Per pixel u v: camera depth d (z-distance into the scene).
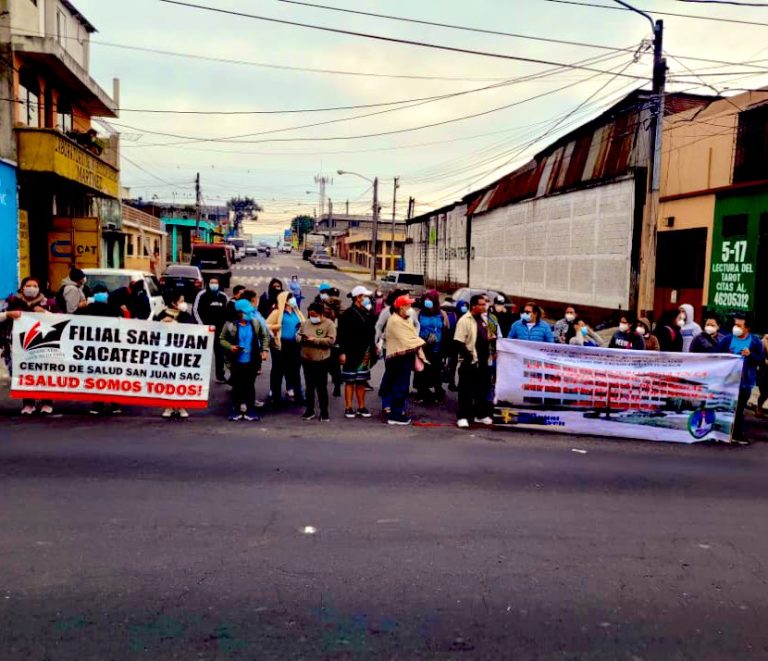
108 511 5.46
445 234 44.78
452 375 11.67
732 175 17.50
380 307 13.98
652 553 5.07
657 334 11.98
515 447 8.21
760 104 16.47
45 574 4.34
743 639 3.89
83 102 25.23
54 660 3.42
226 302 12.03
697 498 6.45
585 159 24.69
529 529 5.44
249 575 4.43
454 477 6.77
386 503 5.91
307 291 40.47
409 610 4.06
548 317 27.34
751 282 16.81
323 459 7.23
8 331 9.29
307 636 3.73
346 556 4.78
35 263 21.45
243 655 3.53
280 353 10.20
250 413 9.18
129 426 8.46
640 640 3.84
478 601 4.20
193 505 5.67
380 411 10.10
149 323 9.06
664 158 20.42
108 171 24.64
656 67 13.94
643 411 9.09
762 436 9.70
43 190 21.67
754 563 4.95
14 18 19.45
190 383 9.15
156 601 4.05
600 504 6.14
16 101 18.45
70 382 8.99
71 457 6.94
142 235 39.62
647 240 14.20
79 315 9.00
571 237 25.47
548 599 4.27
